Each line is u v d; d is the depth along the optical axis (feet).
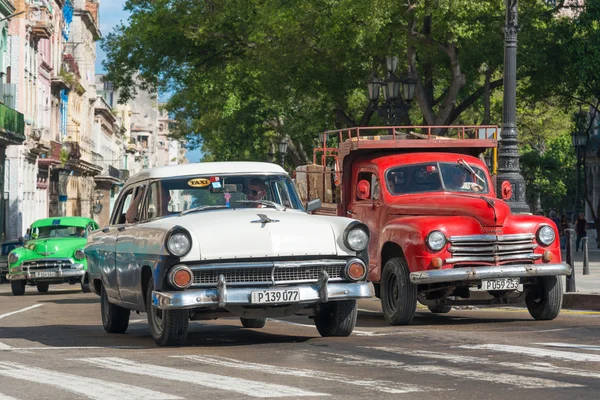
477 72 142.92
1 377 33.01
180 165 47.65
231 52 168.04
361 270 42.93
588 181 281.13
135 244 45.47
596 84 158.30
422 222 53.31
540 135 224.53
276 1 140.46
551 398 27.66
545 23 143.13
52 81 256.32
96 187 366.22
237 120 196.95
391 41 131.44
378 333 47.32
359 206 60.59
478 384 30.25
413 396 28.04
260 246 41.91
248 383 30.63
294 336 47.44
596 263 123.13
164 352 40.40
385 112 114.32
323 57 140.36
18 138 190.70
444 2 121.39
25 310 74.28
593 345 40.78
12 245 138.51
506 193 64.39
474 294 55.26
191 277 41.29
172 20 168.35
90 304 82.28
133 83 179.01
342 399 27.50
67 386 30.58
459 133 64.13
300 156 208.95
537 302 55.62
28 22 218.18
